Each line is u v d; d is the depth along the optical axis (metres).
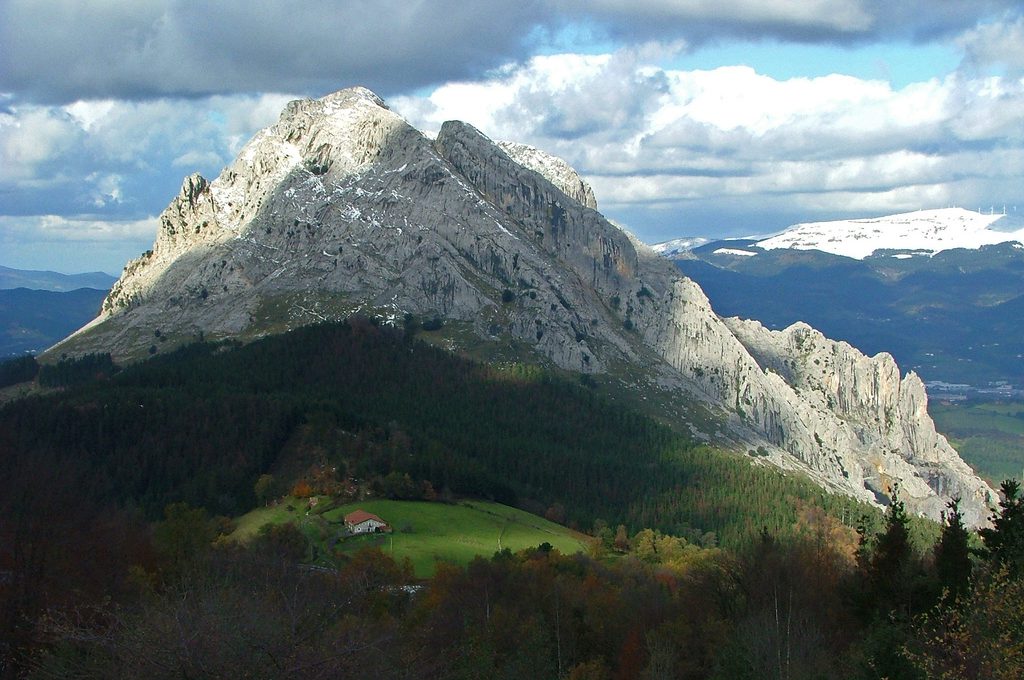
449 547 161.38
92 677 42.09
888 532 88.94
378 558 126.50
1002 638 51.38
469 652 76.88
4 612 64.62
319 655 40.94
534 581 115.56
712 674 79.75
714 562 119.00
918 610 80.12
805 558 101.88
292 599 51.41
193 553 104.75
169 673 38.94
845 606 88.94
